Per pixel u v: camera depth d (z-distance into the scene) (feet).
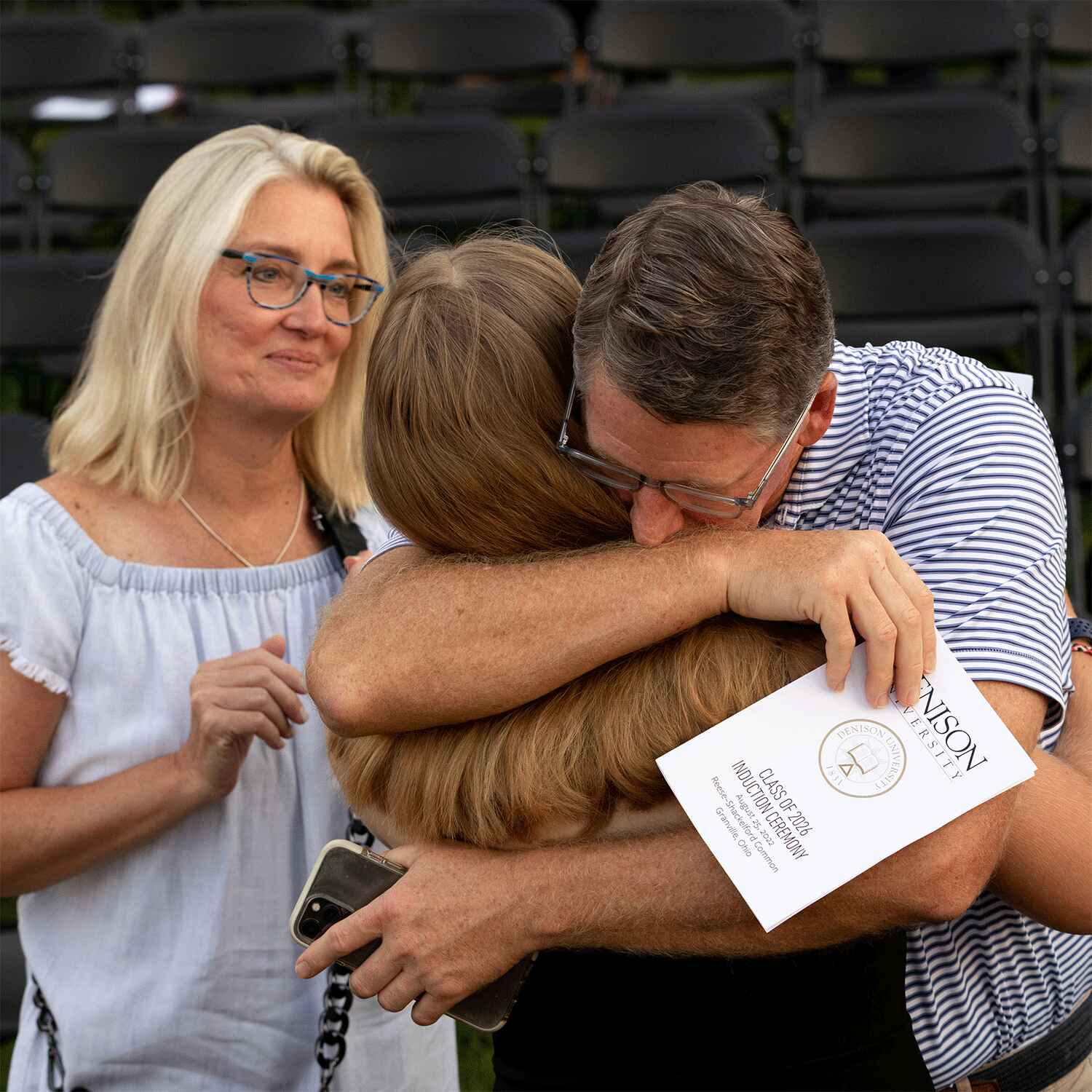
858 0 19.58
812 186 17.99
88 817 5.67
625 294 3.61
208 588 6.17
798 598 3.63
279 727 5.66
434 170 17.70
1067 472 13.02
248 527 6.46
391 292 4.19
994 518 4.05
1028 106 20.21
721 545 3.87
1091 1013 4.87
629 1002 4.03
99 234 19.33
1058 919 4.12
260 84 20.56
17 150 18.33
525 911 3.89
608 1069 4.06
